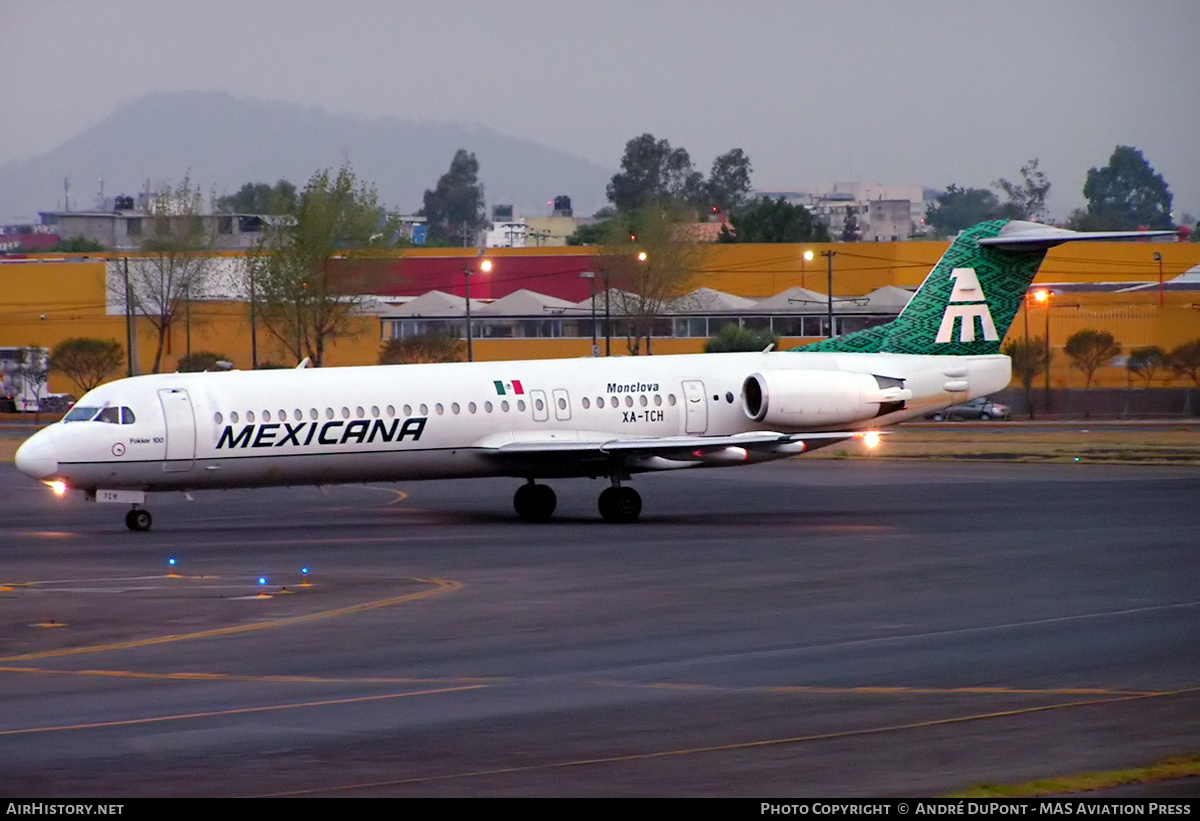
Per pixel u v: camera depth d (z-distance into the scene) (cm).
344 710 6431
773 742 5784
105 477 13662
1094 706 6388
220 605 9394
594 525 14338
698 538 13062
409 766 5488
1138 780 5116
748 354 16250
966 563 11256
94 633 8425
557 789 5141
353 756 5644
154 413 13788
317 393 14338
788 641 8050
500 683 6988
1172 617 8788
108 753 5716
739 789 5109
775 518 14862
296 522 14775
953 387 16300
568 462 14838
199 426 13862
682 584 10231
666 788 5134
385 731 6044
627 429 15312
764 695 6656
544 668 7344
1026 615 8888
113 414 13725
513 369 15225
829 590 9925
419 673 7244
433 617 8894
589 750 5697
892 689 6769
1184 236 15612
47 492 18338
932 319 16300
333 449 14312
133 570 11100
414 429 14525
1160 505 15538
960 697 6588
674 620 8756
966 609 9119
